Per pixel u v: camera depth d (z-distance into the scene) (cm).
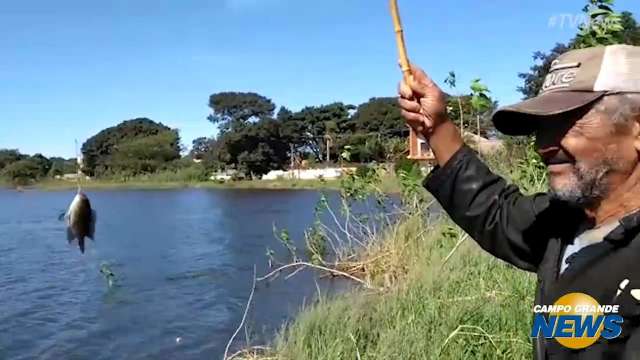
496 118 203
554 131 191
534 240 212
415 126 246
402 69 243
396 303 709
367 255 1315
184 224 2797
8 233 2639
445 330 554
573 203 189
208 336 1009
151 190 7419
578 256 184
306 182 6788
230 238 2191
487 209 232
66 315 1182
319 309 783
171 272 1558
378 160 1526
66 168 9019
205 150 9731
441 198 244
